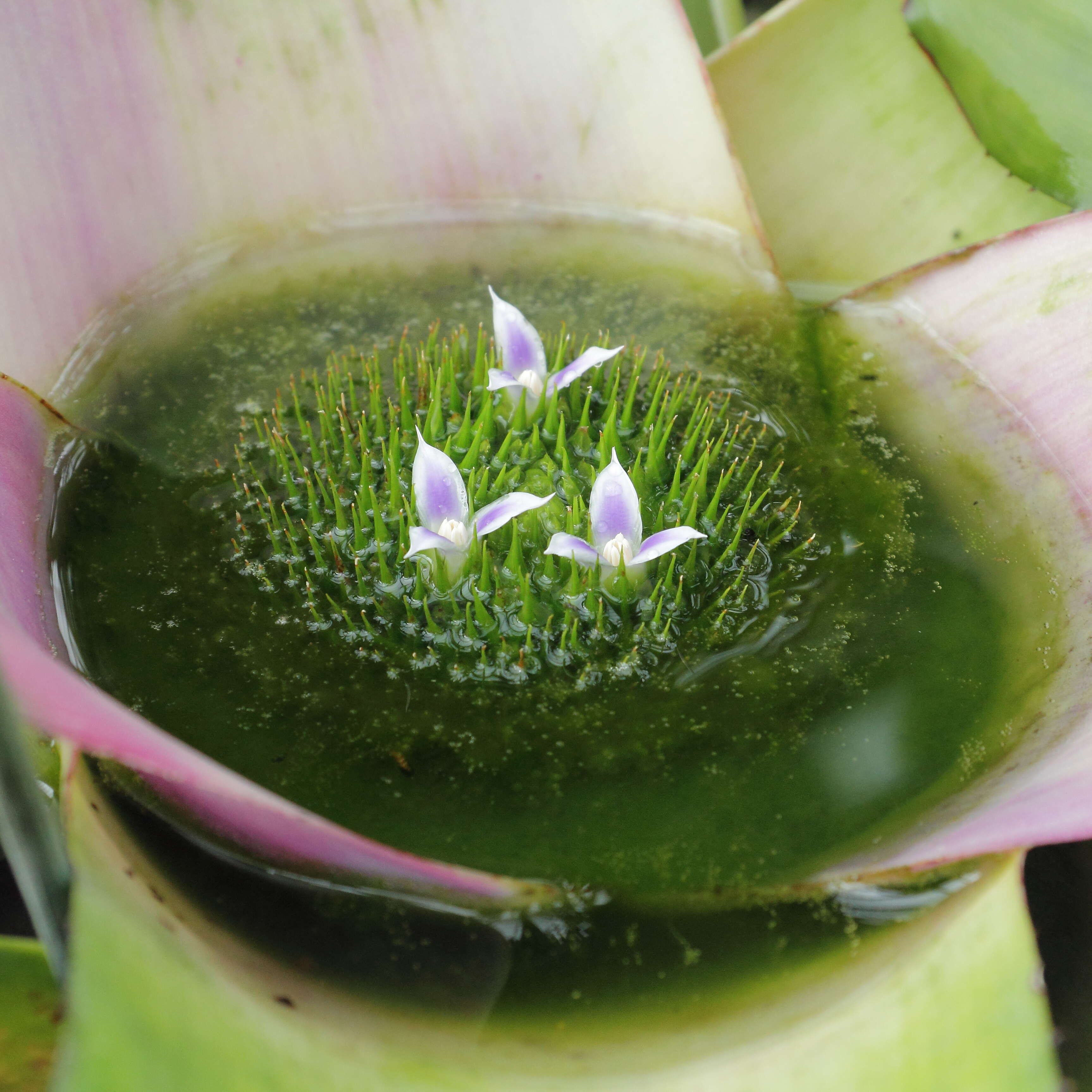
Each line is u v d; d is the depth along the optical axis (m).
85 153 0.39
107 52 0.38
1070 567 0.36
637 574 0.35
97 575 0.36
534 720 0.35
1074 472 0.37
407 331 0.40
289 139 0.41
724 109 0.42
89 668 0.35
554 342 0.40
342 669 0.35
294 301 0.41
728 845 0.34
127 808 0.33
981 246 0.39
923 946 0.32
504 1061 0.31
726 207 0.41
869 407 0.39
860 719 0.35
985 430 0.38
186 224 0.40
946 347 0.39
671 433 0.38
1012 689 0.35
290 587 0.36
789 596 0.36
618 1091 0.31
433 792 0.34
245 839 0.32
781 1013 0.32
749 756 0.34
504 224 0.42
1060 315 0.38
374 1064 0.31
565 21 0.40
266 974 0.31
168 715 0.35
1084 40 0.38
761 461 0.38
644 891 0.33
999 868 0.32
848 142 0.42
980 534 0.37
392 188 0.42
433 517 0.35
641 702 0.35
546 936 0.33
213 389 0.39
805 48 0.41
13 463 0.35
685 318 0.41
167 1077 0.29
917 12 0.40
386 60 0.40
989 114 0.40
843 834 0.34
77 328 0.39
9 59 0.37
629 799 0.34
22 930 0.33
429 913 0.33
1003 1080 0.31
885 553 0.37
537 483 0.36
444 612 0.36
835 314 0.41
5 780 0.30
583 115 0.41
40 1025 0.31
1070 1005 0.32
